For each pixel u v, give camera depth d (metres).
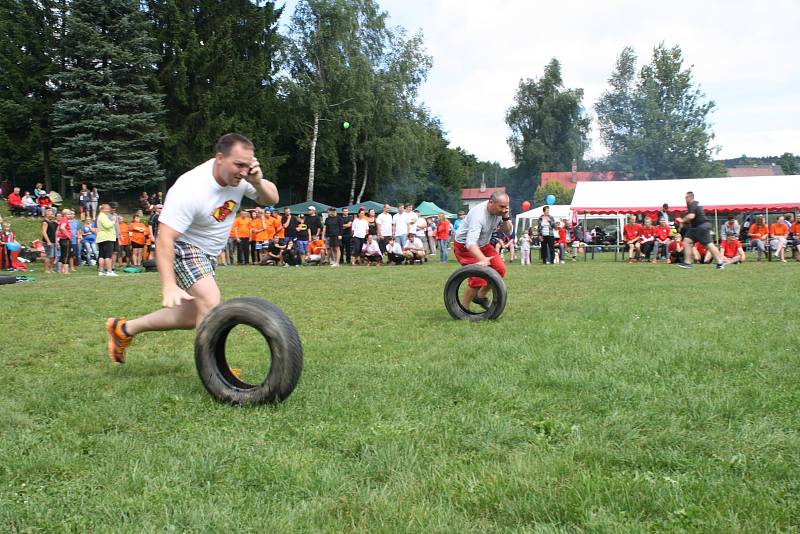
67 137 32.38
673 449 2.85
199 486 2.53
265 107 38.59
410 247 20.16
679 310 7.41
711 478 2.49
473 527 2.14
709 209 24.23
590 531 2.10
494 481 2.45
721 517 2.15
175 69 35.44
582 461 2.72
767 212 24.88
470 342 5.54
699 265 18.27
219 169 4.03
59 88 33.00
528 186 67.12
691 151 56.62
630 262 21.19
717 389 3.77
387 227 20.25
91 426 3.24
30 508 2.30
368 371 4.46
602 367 4.39
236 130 36.94
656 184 25.48
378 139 40.03
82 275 15.78
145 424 3.32
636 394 3.69
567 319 6.85
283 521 2.18
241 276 14.23
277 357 3.53
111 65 32.66
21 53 32.94
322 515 2.25
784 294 9.08
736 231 21.52
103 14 32.22
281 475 2.58
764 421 3.17
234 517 2.23
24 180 39.72
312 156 38.28
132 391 3.99
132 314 7.82
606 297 9.13
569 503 2.27
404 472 2.61
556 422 3.19
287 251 19.64
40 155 36.12
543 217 20.56
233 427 3.24
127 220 32.44
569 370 4.29
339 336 6.14
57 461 2.74
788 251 23.70
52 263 17.58
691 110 57.56
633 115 58.34
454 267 17.89
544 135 64.12
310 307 8.50
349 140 39.94
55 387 4.14
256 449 2.90
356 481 2.56
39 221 27.58
